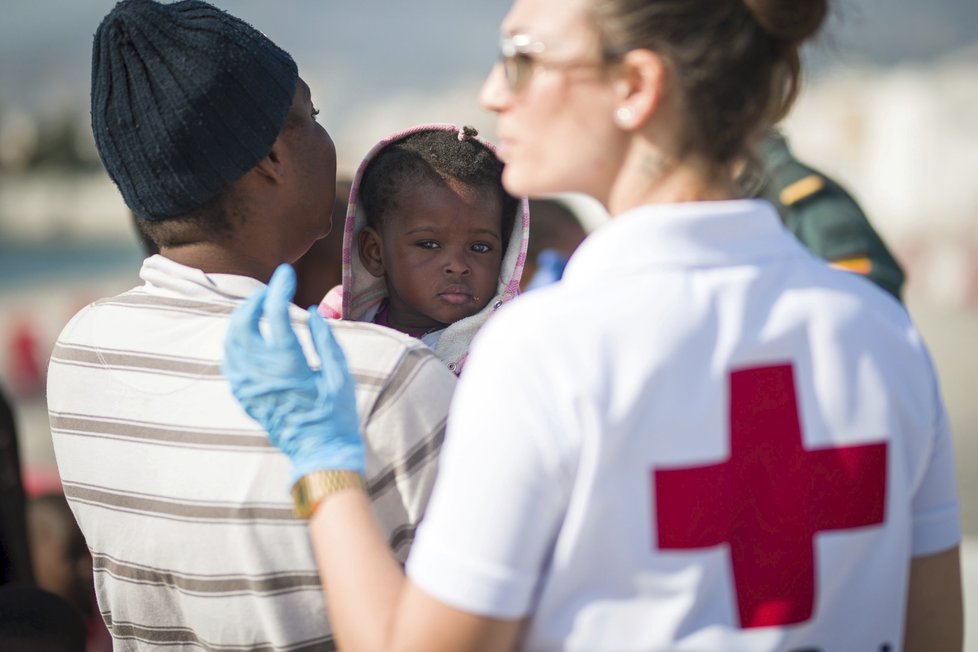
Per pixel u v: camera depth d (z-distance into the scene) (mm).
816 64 2197
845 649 2008
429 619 1856
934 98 28344
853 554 1987
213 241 2506
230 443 2336
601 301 1881
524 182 2045
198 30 2438
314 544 2084
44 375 18500
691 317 1899
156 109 2408
